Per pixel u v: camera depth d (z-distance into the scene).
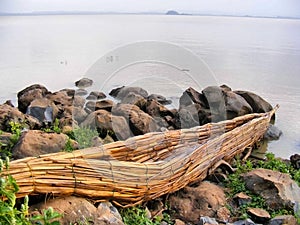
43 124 5.59
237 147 5.61
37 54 14.81
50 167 3.21
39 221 2.55
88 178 3.39
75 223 3.07
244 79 11.69
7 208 2.05
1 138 4.21
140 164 3.81
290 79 12.02
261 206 4.15
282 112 8.98
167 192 4.07
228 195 4.36
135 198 3.72
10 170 2.99
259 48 18.67
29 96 7.20
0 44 18.23
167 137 4.46
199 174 4.53
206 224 3.63
